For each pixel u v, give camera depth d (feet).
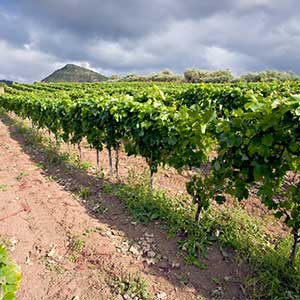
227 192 13.15
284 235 14.42
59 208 17.63
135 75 248.93
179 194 18.90
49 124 36.37
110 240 14.11
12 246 13.91
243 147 11.73
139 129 18.01
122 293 11.03
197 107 13.82
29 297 11.01
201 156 14.49
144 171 22.62
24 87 164.25
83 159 28.19
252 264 12.09
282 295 10.46
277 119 10.34
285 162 11.22
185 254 13.03
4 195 19.67
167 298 10.78
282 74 161.48
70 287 11.45
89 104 24.08
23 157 30.86
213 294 10.94
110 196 19.01
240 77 173.88
